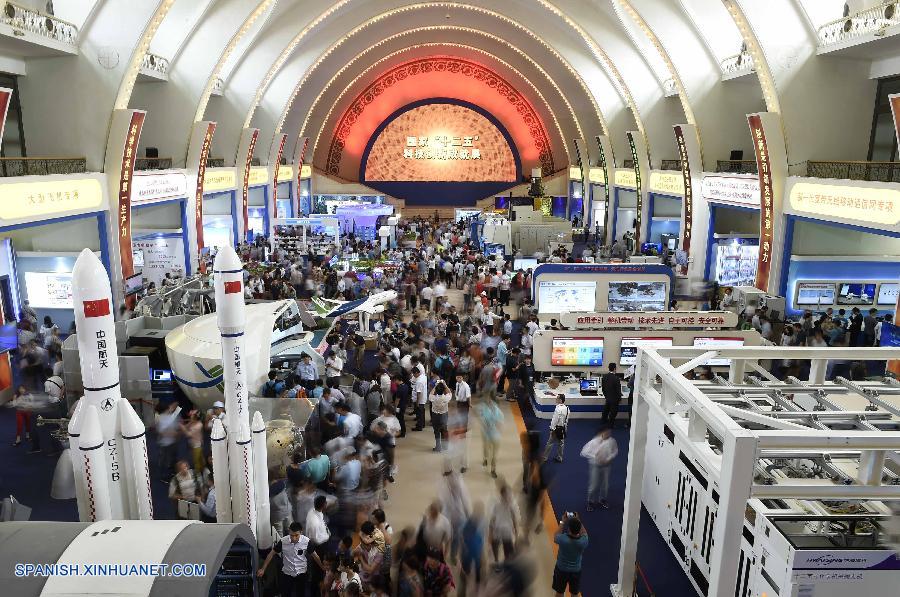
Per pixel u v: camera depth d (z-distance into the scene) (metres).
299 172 44.59
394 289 23.77
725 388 8.38
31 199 15.73
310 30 33.91
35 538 5.86
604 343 14.68
